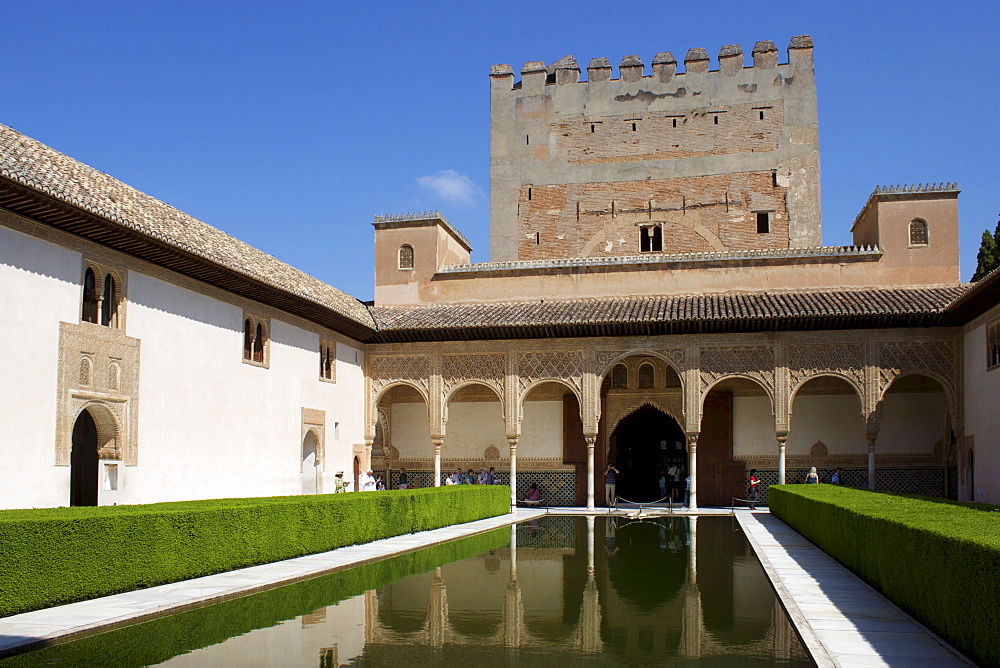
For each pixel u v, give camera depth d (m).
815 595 8.39
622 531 16.19
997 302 16.28
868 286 21.14
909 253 21.03
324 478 19.56
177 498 14.14
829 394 21.72
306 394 18.83
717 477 22.16
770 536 14.38
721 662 6.00
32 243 11.30
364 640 6.70
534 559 11.80
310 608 8.00
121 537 8.41
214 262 14.24
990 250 29.08
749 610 7.95
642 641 6.68
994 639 5.21
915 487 20.89
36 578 7.41
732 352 20.02
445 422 21.34
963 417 18.70
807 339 19.67
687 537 14.91
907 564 7.32
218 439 15.41
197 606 8.02
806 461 21.64
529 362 20.97
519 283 22.91
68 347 11.84
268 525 10.84
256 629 7.05
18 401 10.95
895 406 21.19
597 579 9.88
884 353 19.31
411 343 21.69
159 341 13.87
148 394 13.52
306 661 6.02
